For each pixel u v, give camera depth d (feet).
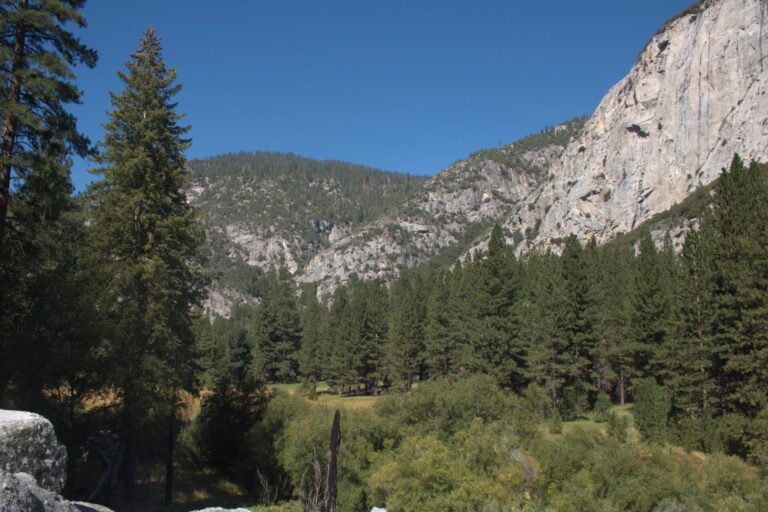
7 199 48.85
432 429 114.83
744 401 117.08
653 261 194.90
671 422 126.11
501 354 181.68
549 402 165.89
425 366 260.62
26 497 18.66
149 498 83.76
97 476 75.25
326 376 288.51
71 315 59.26
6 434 21.47
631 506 80.33
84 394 70.23
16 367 55.72
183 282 77.61
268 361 310.04
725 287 131.85
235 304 650.84
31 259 56.85
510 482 84.58
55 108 50.62
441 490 81.20
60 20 51.06
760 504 70.85
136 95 73.10
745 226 133.69
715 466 85.25
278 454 98.12
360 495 90.02
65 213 71.36
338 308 337.31
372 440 104.88
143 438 82.74
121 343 64.28
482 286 193.36
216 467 116.88
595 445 97.76
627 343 173.47
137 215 70.90
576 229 483.51
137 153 69.62
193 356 85.51
